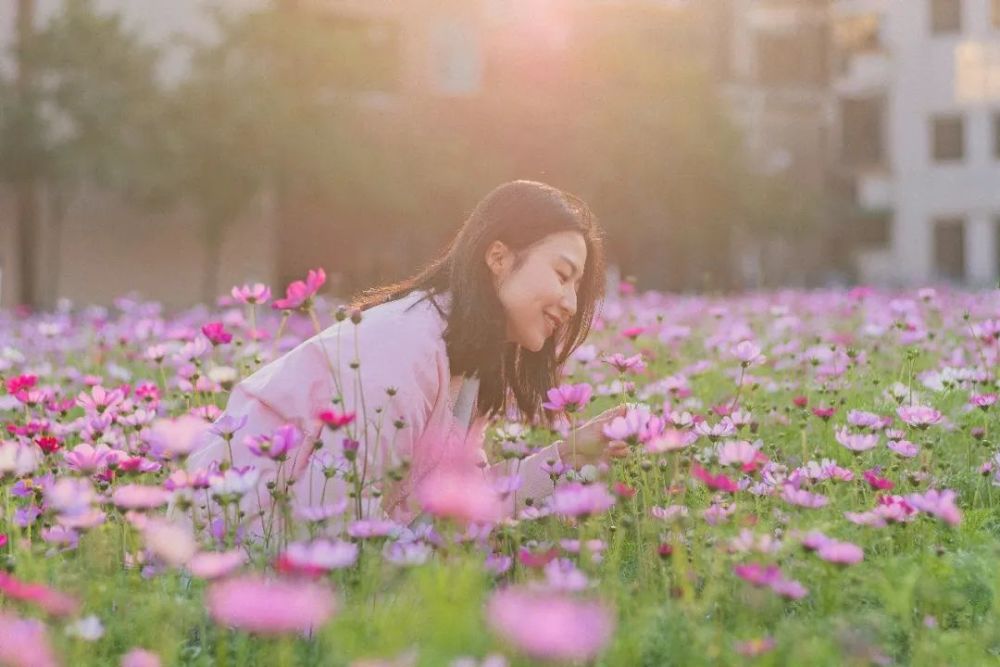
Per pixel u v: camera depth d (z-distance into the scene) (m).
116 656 2.31
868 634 2.24
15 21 25.42
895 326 6.03
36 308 25.80
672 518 2.73
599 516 2.89
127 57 24.23
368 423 3.06
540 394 3.50
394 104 28.30
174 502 2.77
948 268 37.62
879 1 38.16
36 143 23.38
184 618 2.40
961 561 2.75
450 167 27.34
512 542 2.87
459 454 3.26
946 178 37.50
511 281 3.18
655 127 28.81
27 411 3.89
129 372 6.00
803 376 5.28
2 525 3.09
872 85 38.16
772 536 2.86
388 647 2.01
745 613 2.38
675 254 30.80
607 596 2.38
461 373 3.29
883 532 2.92
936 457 3.82
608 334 6.88
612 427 2.85
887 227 38.12
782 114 36.84
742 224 30.48
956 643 2.34
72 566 2.58
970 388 4.49
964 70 37.28
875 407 4.40
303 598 1.79
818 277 34.72
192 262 27.75
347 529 2.59
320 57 25.08
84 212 26.81
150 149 23.70
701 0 35.19
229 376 3.53
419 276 3.38
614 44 29.08
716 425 3.39
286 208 27.72
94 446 3.43
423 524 2.99
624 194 28.86
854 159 38.44
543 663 1.96
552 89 28.78
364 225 26.84
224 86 24.30
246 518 2.98
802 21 37.31
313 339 3.20
